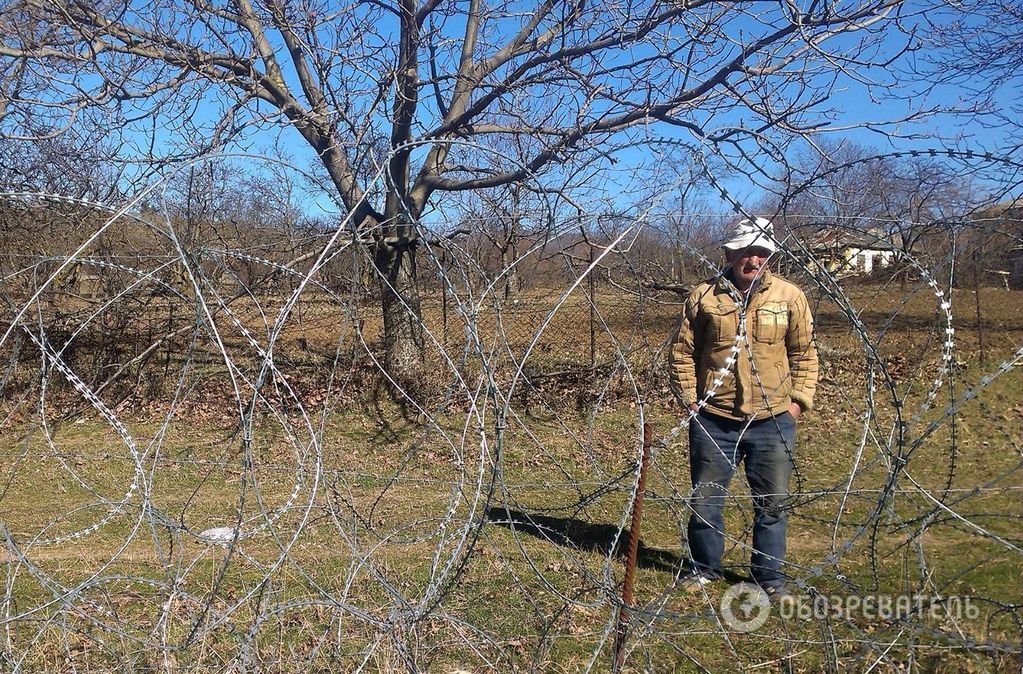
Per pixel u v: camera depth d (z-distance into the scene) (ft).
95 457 25.27
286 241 25.29
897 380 29.40
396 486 21.53
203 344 32.65
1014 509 17.07
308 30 27.63
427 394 30.30
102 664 10.46
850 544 8.79
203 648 9.80
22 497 21.81
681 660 10.98
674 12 26.50
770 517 12.96
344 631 11.37
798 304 13.00
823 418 27.58
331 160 28.09
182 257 7.67
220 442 27.27
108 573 14.92
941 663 10.19
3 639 10.37
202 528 18.13
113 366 30.42
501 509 19.01
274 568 8.54
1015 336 33.68
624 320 38.55
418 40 28.76
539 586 13.50
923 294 34.65
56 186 28.71
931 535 15.65
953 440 8.71
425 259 32.01
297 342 33.45
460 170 32.37
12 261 25.26
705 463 13.23
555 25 28.48
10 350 30.50
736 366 12.89
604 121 28.27
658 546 15.90
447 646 11.16
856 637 9.83
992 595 12.43
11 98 25.35
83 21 27.91
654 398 30.71
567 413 29.94
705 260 9.45
